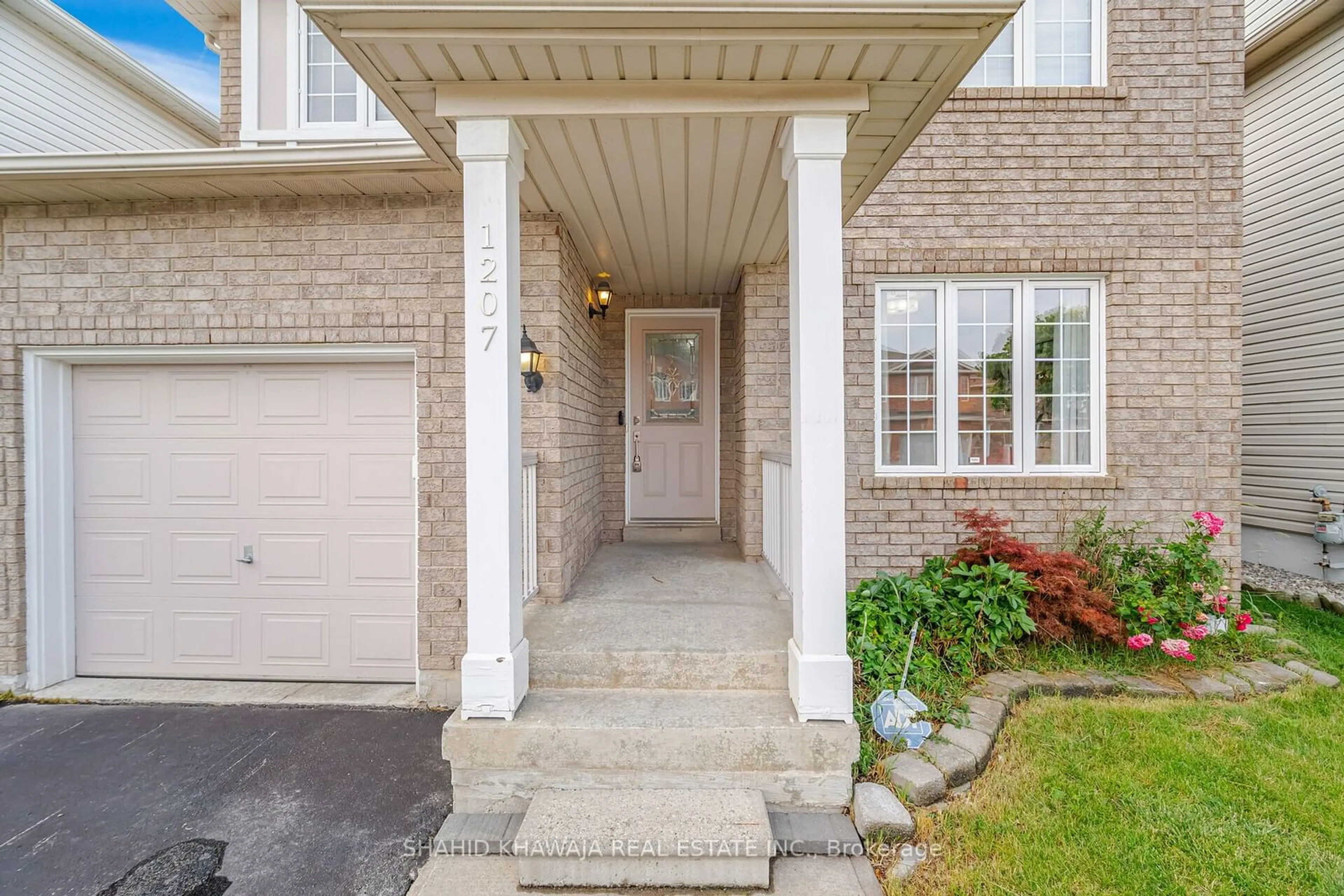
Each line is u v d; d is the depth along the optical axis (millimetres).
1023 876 1964
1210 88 4199
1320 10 5117
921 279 4363
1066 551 3898
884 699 2666
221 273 3557
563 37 2029
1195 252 4203
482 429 2367
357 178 3332
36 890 2051
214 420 3760
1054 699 3098
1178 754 2609
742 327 4785
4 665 3543
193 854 2221
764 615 3254
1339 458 5223
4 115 4680
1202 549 3740
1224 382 4188
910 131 2611
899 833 2145
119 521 3781
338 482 3736
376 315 3529
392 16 1952
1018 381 4348
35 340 3566
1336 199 5254
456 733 2338
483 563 2377
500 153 2326
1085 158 4238
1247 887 1903
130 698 3518
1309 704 3059
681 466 5598
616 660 2713
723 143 2648
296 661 3744
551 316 3578
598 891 1970
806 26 2031
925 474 4375
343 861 2184
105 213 3578
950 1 1934
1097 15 4289
